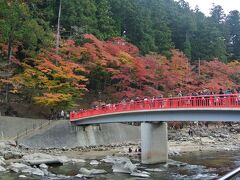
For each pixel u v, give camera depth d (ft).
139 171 105.70
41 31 175.22
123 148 162.91
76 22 228.63
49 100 159.74
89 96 221.25
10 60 168.04
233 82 250.78
